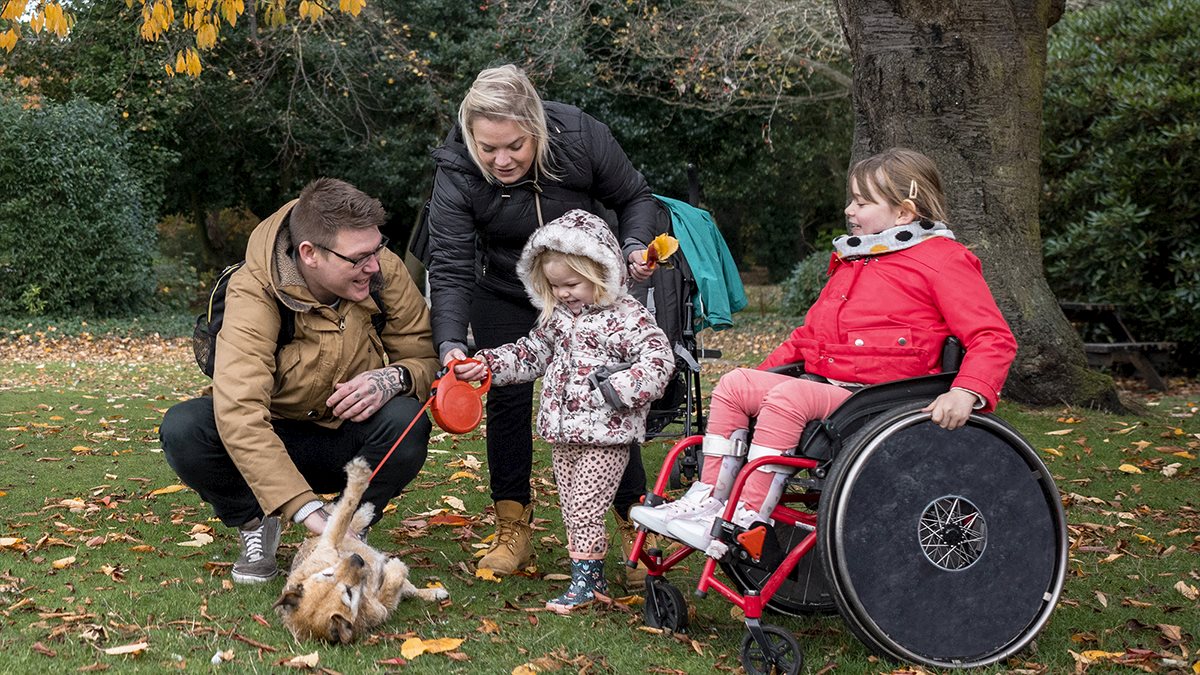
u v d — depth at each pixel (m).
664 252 3.26
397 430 3.33
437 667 2.67
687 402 3.86
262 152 20.44
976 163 6.82
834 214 23.75
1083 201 10.95
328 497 3.81
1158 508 4.70
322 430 3.48
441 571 3.66
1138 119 10.30
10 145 15.20
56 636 2.76
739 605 2.74
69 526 4.06
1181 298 10.45
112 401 7.88
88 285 16.06
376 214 3.19
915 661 2.72
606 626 3.06
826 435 2.77
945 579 2.75
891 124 6.85
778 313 18.62
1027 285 6.91
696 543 2.78
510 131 3.33
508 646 2.86
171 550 3.80
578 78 17.05
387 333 3.51
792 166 21.25
